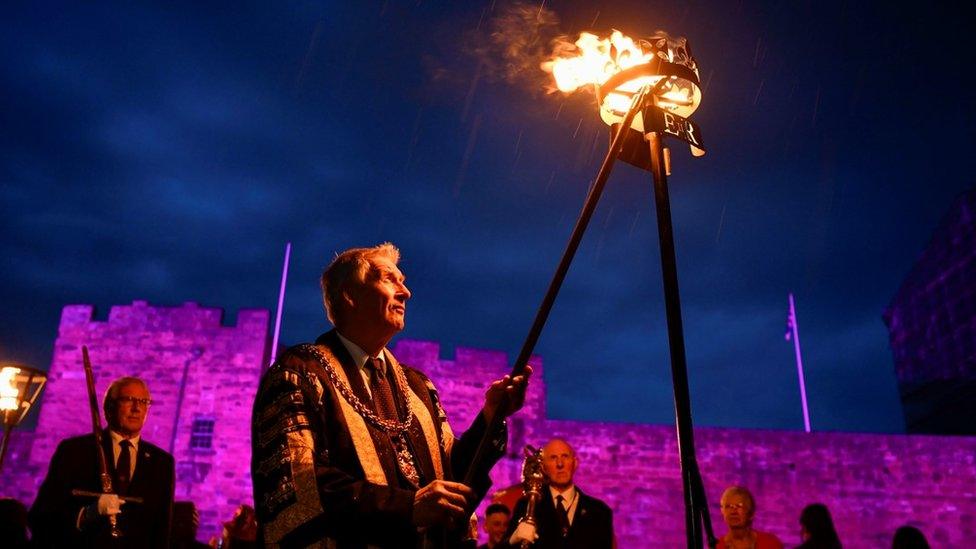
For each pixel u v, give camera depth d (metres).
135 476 4.55
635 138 2.76
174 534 6.10
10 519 4.92
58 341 21.12
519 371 2.47
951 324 23.72
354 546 2.15
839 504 18.31
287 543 2.13
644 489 18.23
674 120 2.67
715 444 18.62
